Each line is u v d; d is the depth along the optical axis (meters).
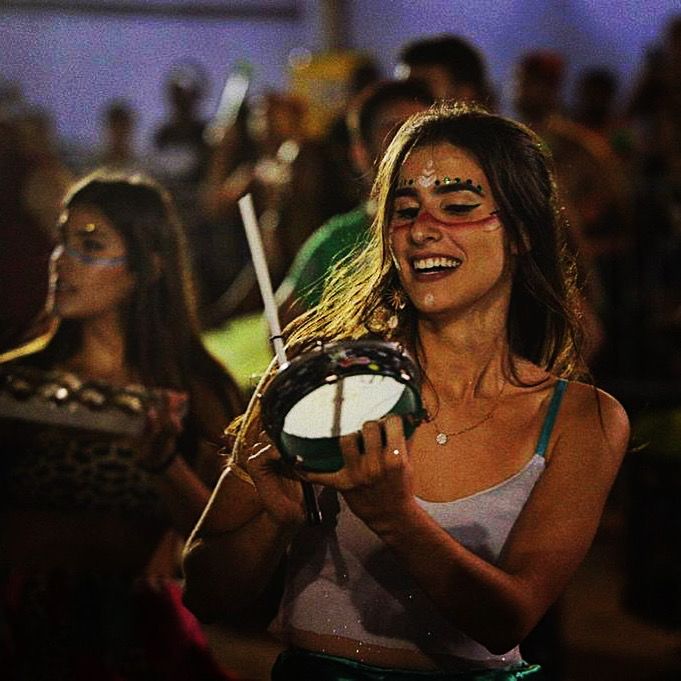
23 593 7.88
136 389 7.86
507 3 22.23
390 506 4.95
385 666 5.54
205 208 19.62
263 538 5.48
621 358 15.91
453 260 5.54
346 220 9.34
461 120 5.64
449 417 5.63
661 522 12.95
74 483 7.84
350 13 22.50
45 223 13.14
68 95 23.16
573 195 14.40
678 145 16.73
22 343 8.55
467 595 5.15
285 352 5.76
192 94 20.70
